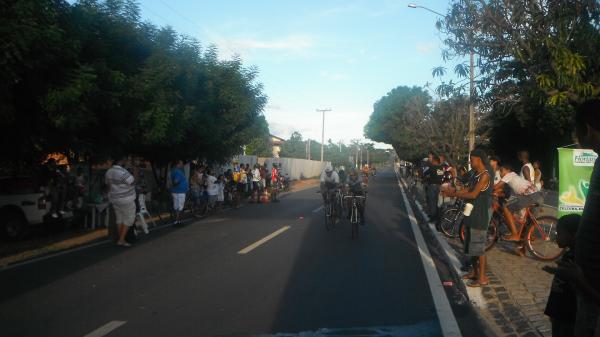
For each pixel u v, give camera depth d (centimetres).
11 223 1319
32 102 1191
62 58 1165
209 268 945
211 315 663
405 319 647
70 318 652
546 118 2361
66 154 1423
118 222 1202
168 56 1659
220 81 2178
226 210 2131
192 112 1783
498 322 635
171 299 738
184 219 1789
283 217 1841
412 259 1034
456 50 1048
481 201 773
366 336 588
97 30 1433
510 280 820
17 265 984
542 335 575
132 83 1455
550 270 415
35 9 1038
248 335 591
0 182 1362
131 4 1595
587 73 918
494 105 1152
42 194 1384
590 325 327
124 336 586
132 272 914
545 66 923
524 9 927
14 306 706
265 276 879
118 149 1509
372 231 1449
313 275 887
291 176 5381
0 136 1254
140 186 1398
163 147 1988
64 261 1020
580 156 837
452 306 704
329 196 1481
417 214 1959
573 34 890
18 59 1014
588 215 270
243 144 2489
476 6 973
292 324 628
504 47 968
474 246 778
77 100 1170
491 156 1059
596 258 266
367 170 1405
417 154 3506
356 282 839
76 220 1568
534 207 1000
